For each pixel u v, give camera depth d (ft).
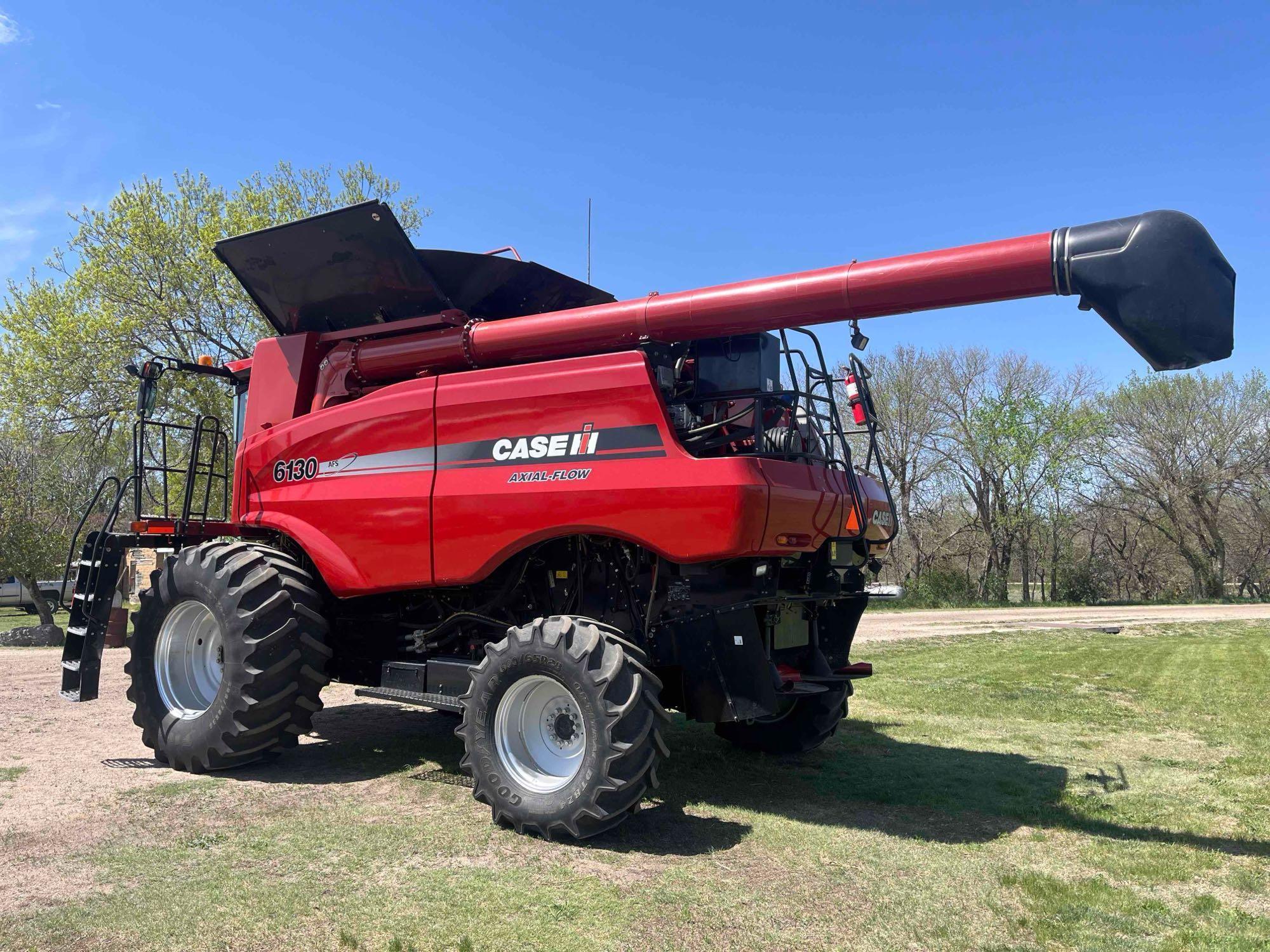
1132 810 16.51
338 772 18.70
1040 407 120.47
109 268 75.56
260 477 20.58
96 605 20.67
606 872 12.94
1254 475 130.31
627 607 17.13
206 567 18.89
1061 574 126.41
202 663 20.01
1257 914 11.62
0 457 75.41
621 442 15.67
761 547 14.88
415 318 19.35
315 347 20.76
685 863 13.42
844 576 19.25
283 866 12.86
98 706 26.27
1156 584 143.54
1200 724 25.82
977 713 27.48
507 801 14.78
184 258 76.84
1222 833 15.17
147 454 23.21
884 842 14.52
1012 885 12.60
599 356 16.25
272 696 18.12
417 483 17.80
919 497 131.75
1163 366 13.78
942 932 10.95
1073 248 13.42
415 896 11.83
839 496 17.40
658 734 14.57
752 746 21.45
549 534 16.22
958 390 127.85
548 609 18.21
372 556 18.28
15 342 75.61
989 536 124.77
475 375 17.53
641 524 15.21
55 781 17.57
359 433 18.86
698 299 15.99
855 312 15.05
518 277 20.16
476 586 18.39
